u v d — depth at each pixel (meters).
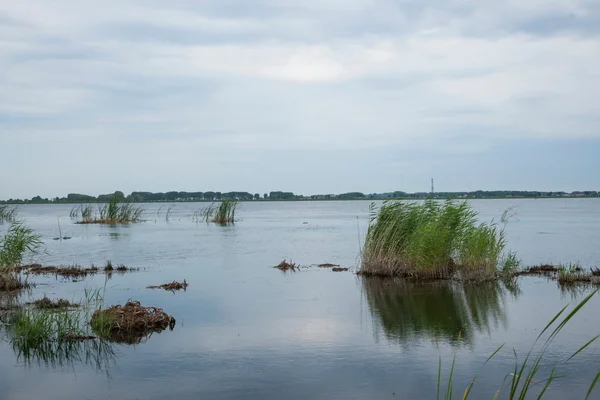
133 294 19.02
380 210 23.61
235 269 25.05
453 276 21.95
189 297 18.47
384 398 9.76
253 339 13.41
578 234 40.75
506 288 19.86
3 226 54.25
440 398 9.72
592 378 10.56
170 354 12.28
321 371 11.13
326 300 17.92
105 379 10.81
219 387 10.34
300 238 40.75
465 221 22.25
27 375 11.07
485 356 11.98
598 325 14.35
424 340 13.24
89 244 36.19
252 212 104.69
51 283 21.39
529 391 9.98
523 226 50.12
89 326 14.54
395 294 18.89
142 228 52.44
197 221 64.88
